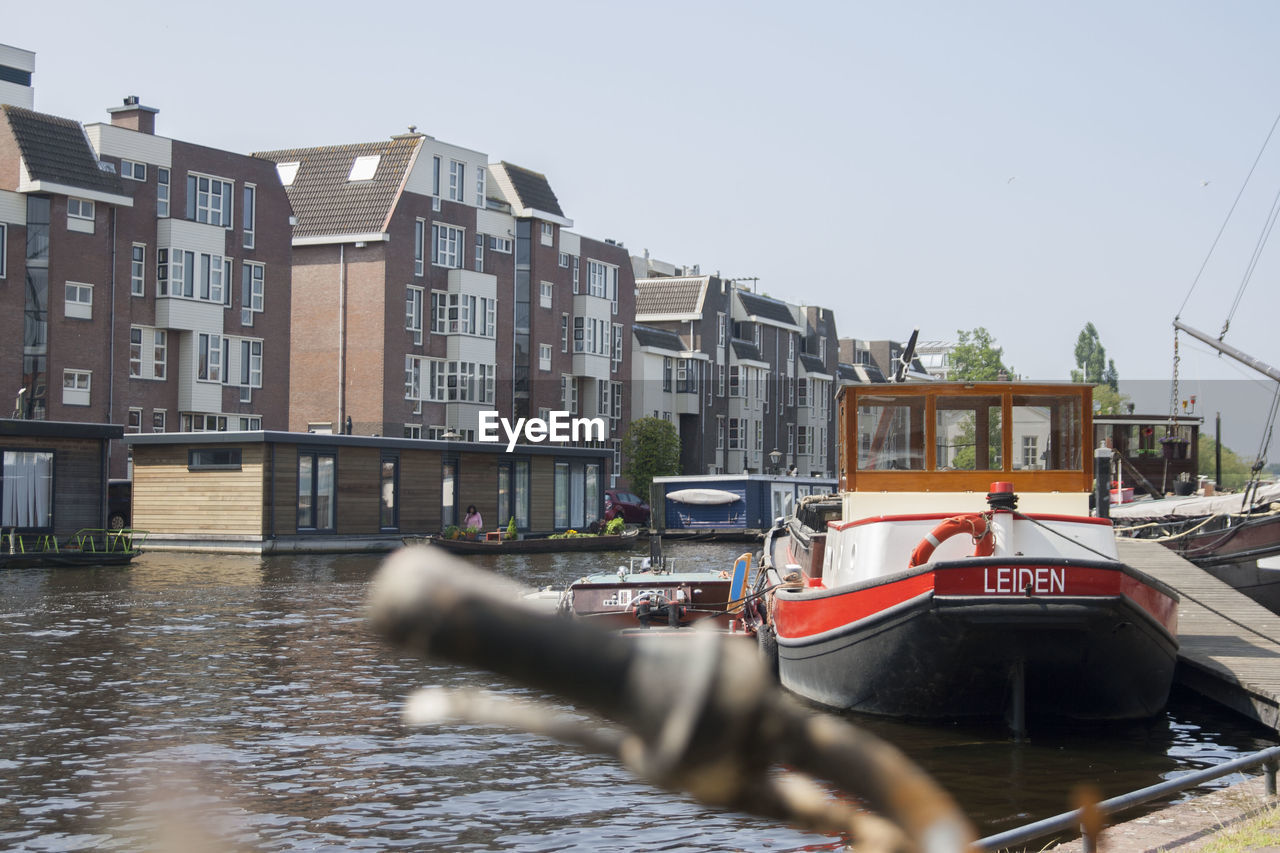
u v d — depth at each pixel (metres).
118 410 49.94
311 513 43.59
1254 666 15.76
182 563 38.06
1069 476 15.99
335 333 59.97
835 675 15.15
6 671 17.28
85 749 12.57
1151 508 29.31
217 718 14.27
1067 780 12.08
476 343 64.06
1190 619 19.48
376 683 16.66
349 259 60.00
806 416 96.25
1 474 36.19
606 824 10.14
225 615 24.14
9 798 10.62
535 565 39.69
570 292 71.69
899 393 16.22
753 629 18.52
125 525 47.06
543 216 68.44
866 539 15.41
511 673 0.48
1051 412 16.06
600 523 53.72
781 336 93.81
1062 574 13.65
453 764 12.14
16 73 54.81
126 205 49.62
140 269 51.28
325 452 43.97
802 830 0.51
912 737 13.98
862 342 124.00
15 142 47.16
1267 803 9.00
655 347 78.62
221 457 42.81
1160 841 8.27
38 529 36.88
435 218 62.41
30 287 47.31
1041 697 14.38
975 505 16.03
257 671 17.58
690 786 0.50
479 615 0.48
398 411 60.03
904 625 14.04
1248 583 25.28
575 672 0.49
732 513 59.25
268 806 10.61
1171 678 14.98
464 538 45.31
